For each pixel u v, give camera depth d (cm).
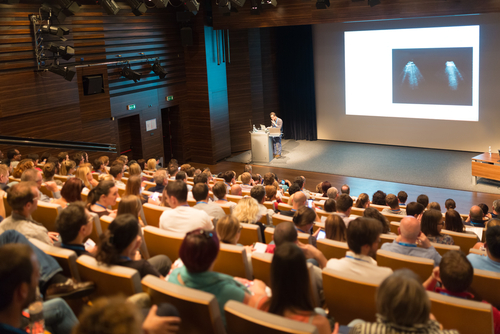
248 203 402
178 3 1219
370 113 1413
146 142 1199
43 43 895
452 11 907
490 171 1005
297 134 1534
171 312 179
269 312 197
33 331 192
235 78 1352
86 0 999
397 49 1322
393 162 1237
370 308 241
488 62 1196
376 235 260
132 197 339
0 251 162
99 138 1055
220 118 1319
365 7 1002
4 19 826
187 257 217
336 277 245
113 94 1077
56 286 229
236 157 1370
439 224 398
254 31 1389
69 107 973
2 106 836
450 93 1269
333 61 1435
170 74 1238
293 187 660
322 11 1058
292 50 1462
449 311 217
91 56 1012
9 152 740
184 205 385
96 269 229
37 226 302
